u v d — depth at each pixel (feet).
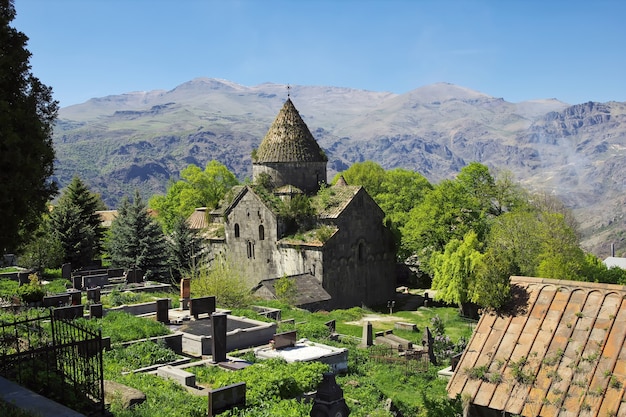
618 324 45.11
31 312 98.37
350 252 190.29
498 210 238.07
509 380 45.03
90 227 206.59
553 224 182.60
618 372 41.93
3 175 62.23
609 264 329.52
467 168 239.71
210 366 83.56
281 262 190.90
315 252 182.50
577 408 41.19
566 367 43.91
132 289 150.92
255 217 196.85
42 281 154.92
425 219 228.43
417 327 157.89
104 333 90.84
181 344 94.73
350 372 99.71
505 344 47.73
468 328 164.25
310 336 120.16
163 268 195.42
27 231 72.64
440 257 196.85
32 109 68.64
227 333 98.48
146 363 81.61
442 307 199.62
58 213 198.08
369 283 197.36
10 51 67.26
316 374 75.82
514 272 54.49
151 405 59.93
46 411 46.21
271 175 203.51
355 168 304.91
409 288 247.09
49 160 69.77
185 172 310.86
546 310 48.83
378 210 200.34
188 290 127.34
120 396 58.70
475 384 46.09
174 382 72.59
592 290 48.75
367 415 74.54
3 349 62.03
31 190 65.26
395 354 117.60
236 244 202.39
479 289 51.67
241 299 149.69
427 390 94.79
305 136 208.03
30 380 52.95
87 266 196.85
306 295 172.96
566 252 174.50
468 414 45.44
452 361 103.65
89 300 122.52
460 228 224.53
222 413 58.95
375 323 166.71
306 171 204.85
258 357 93.15
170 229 302.04
